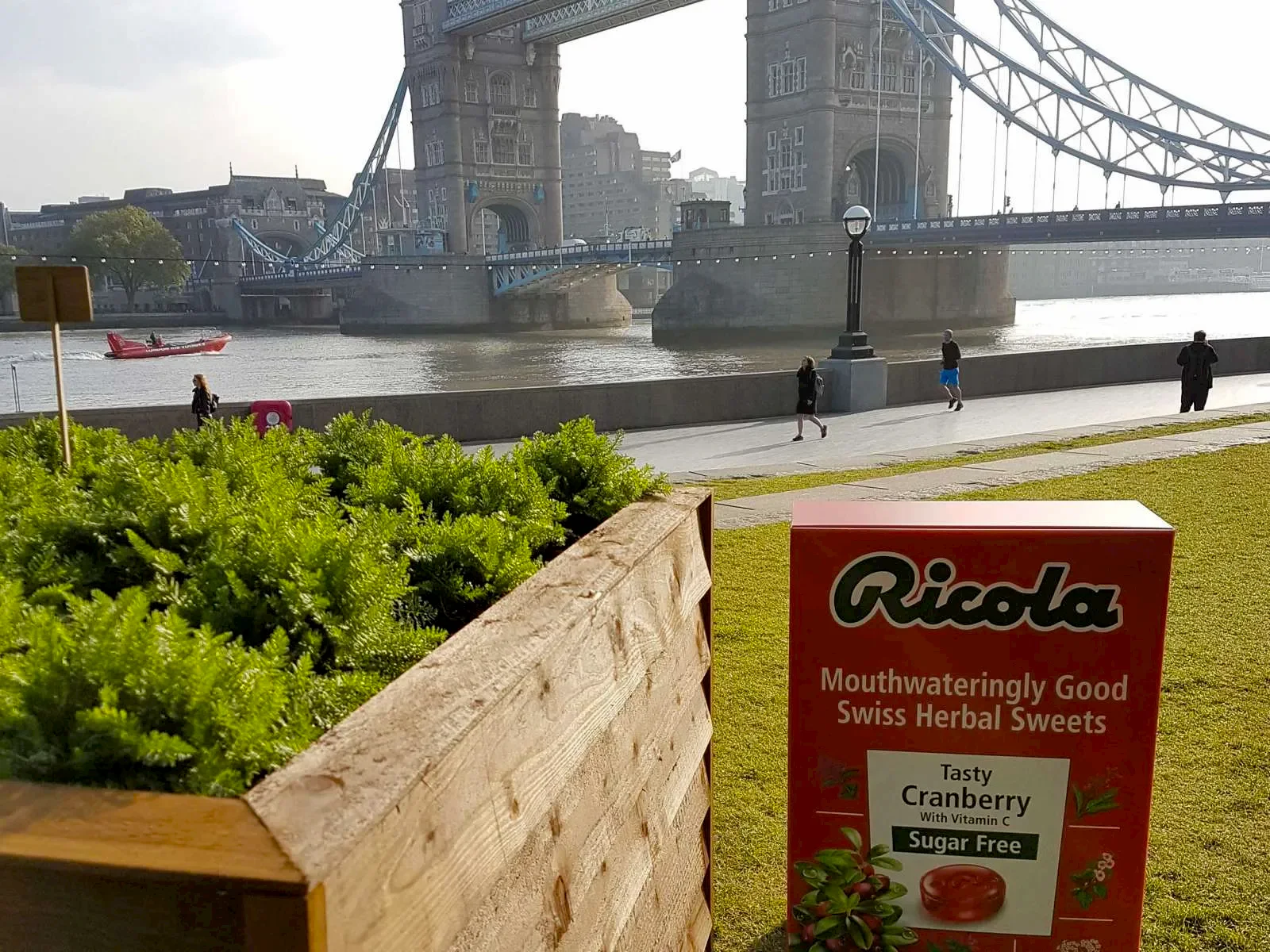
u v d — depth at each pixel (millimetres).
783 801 3895
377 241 178000
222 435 4434
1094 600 2463
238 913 991
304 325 153375
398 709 1376
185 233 195000
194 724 1354
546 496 3209
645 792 2266
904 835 2613
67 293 3879
